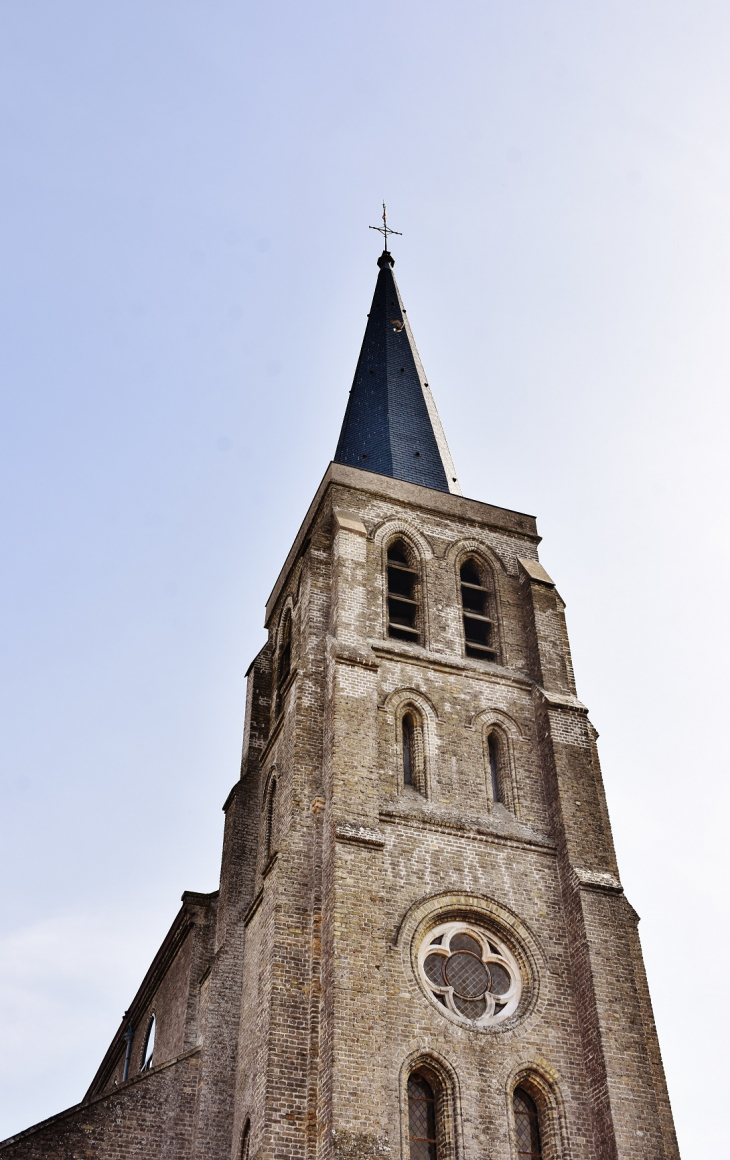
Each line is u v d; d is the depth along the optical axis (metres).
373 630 32.19
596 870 28.58
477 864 28.19
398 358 44.56
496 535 37.00
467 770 30.20
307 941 25.80
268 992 25.20
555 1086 25.22
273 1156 22.70
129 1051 41.16
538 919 27.84
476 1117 24.11
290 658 34.72
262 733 35.56
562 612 35.47
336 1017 23.42
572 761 30.77
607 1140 24.23
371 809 27.19
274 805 31.42
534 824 29.80
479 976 26.77
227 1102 27.64
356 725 28.56
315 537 33.81
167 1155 26.86
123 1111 27.19
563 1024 26.31
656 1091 26.55
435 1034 24.97
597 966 26.59
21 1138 25.97
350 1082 22.67
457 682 31.98
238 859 32.28
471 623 35.00
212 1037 28.56
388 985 25.14
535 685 32.72
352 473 35.84
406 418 41.59
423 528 35.75
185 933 35.62
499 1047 25.36
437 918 27.00
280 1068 23.88
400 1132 23.25
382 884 26.03
